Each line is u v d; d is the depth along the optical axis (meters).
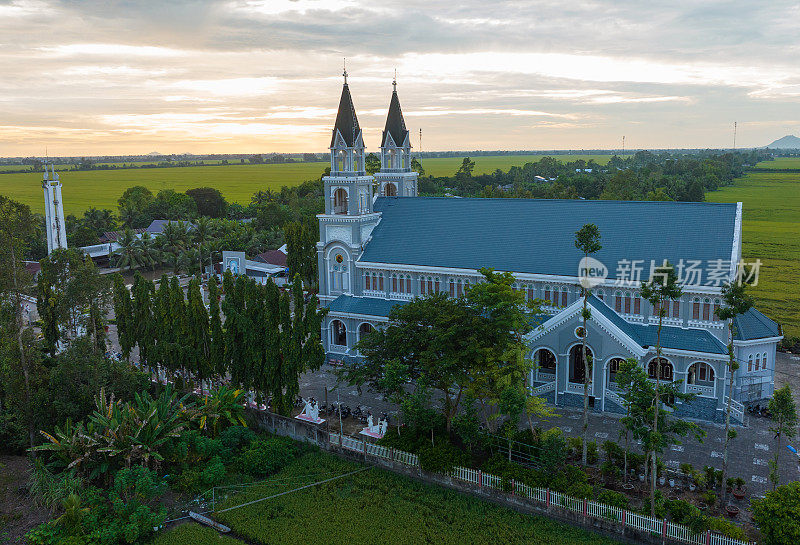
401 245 84.94
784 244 177.88
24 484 54.19
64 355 61.50
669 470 53.97
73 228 174.62
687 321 68.44
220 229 168.62
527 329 61.91
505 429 54.69
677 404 66.38
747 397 67.81
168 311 71.06
